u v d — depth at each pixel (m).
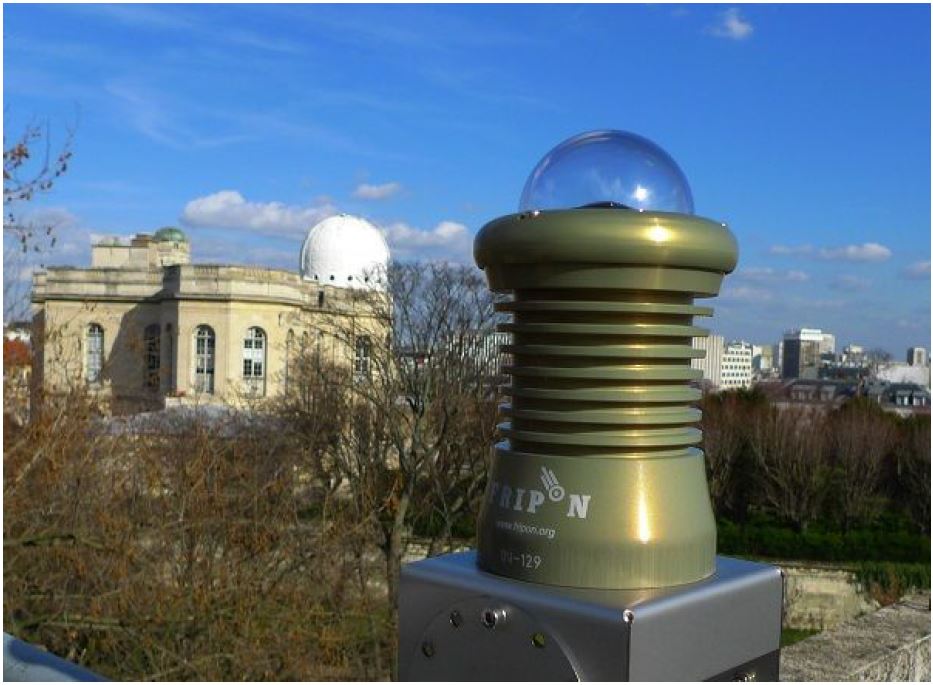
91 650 14.16
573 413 1.86
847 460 46.47
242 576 14.93
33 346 17.16
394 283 36.44
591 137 2.12
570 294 1.87
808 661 6.32
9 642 2.10
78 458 15.51
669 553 1.83
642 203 1.98
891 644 6.66
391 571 20.48
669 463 1.88
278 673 14.66
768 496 47.34
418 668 2.01
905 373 127.75
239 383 53.66
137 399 26.33
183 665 13.42
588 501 1.84
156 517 15.12
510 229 1.89
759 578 1.94
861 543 42.34
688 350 1.90
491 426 31.72
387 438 32.12
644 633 1.70
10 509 14.10
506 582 1.89
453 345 33.22
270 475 20.69
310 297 67.06
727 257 1.90
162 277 65.00
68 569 14.49
